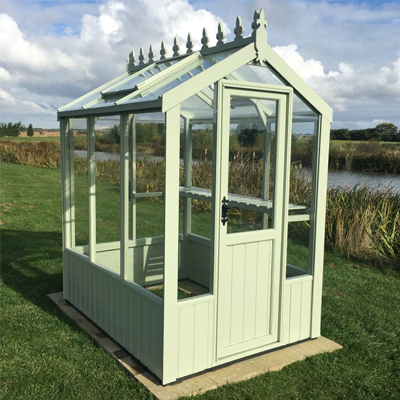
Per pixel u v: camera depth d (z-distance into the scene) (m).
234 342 3.74
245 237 3.66
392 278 6.29
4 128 26.59
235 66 3.44
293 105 3.86
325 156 4.09
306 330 4.22
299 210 4.03
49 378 3.50
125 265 3.88
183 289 3.79
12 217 10.08
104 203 4.22
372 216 7.21
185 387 3.35
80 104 4.59
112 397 3.25
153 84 3.71
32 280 5.91
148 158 3.81
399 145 11.38
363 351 4.07
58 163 21.67
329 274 6.38
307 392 3.39
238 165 3.59
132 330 3.77
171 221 3.25
